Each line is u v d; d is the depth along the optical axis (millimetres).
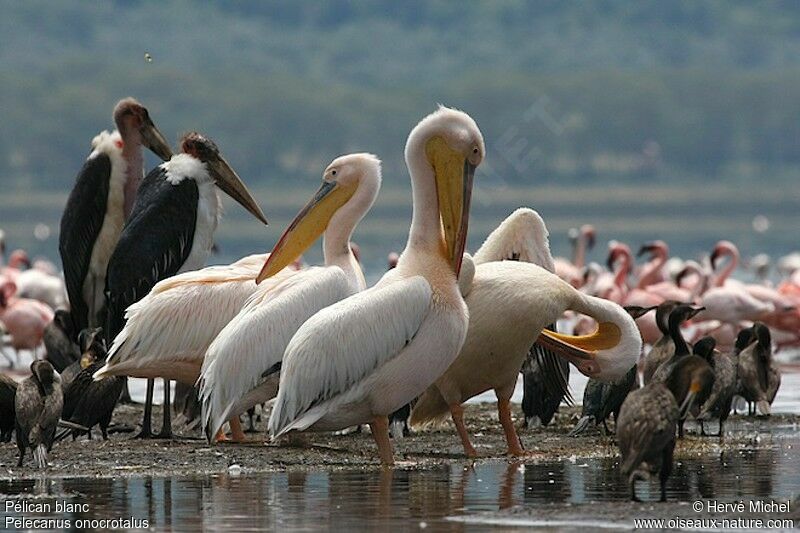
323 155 112250
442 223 14695
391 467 14766
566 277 32562
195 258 18219
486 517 12227
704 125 119562
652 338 26828
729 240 86125
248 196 18266
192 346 16047
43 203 100750
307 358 14266
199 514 12484
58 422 15008
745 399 18922
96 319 19688
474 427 17828
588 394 16953
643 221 100938
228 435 17234
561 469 14656
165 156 19719
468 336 15273
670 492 13336
